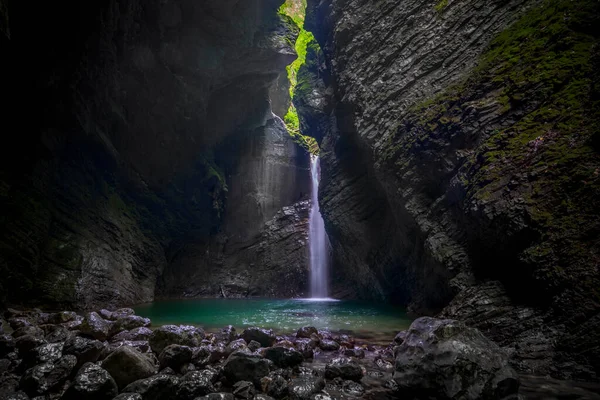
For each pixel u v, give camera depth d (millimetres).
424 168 11094
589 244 5785
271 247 24359
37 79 12859
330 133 19766
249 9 19125
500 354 4000
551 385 4406
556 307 5730
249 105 24219
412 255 13211
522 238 7020
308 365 5316
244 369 4297
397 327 9086
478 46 11211
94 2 13492
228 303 17156
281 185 25797
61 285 12156
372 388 4363
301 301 18672
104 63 15430
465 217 8938
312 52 23953
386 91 13750
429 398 3908
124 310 9703
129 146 18828
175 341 5309
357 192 16984
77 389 3594
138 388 3717
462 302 7520
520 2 10516
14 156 12750
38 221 12438
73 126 14914
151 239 20078
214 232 24172
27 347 5168
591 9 8023
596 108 6812
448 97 10797
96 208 16109
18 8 11484
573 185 6461
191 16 17719
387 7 14789
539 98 8102
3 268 10539
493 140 8641
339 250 19781
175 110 19922
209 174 23047
